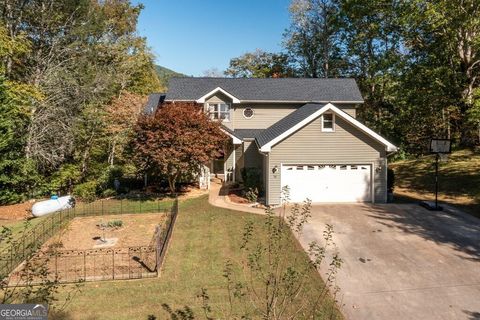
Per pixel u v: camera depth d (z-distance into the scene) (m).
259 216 16.03
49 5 26.36
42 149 23.08
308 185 18.11
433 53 26.38
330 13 37.47
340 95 25.42
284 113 25.42
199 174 22.00
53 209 18.50
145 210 17.67
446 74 25.05
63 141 24.06
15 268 10.59
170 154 18.08
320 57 40.72
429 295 8.93
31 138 22.61
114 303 8.59
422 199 18.61
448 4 22.83
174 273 10.25
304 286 9.17
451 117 28.38
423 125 30.06
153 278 9.95
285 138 17.80
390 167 27.27
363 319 7.94
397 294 9.01
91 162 26.73
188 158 18.72
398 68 27.72
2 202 20.73
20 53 24.41
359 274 10.15
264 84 26.86
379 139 17.59
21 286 9.02
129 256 11.62
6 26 23.86
